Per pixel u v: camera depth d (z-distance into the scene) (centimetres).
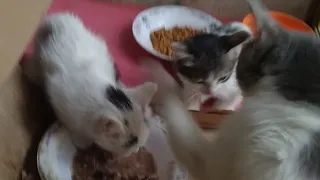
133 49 66
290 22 65
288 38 36
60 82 53
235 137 39
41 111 58
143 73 62
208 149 44
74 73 53
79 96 52
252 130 37
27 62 54
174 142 47
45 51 54
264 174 35
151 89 53
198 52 58
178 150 47
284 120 35
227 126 40
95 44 57
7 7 35
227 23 69
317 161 34
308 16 71
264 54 37
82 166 53
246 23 65
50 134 52
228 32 63
